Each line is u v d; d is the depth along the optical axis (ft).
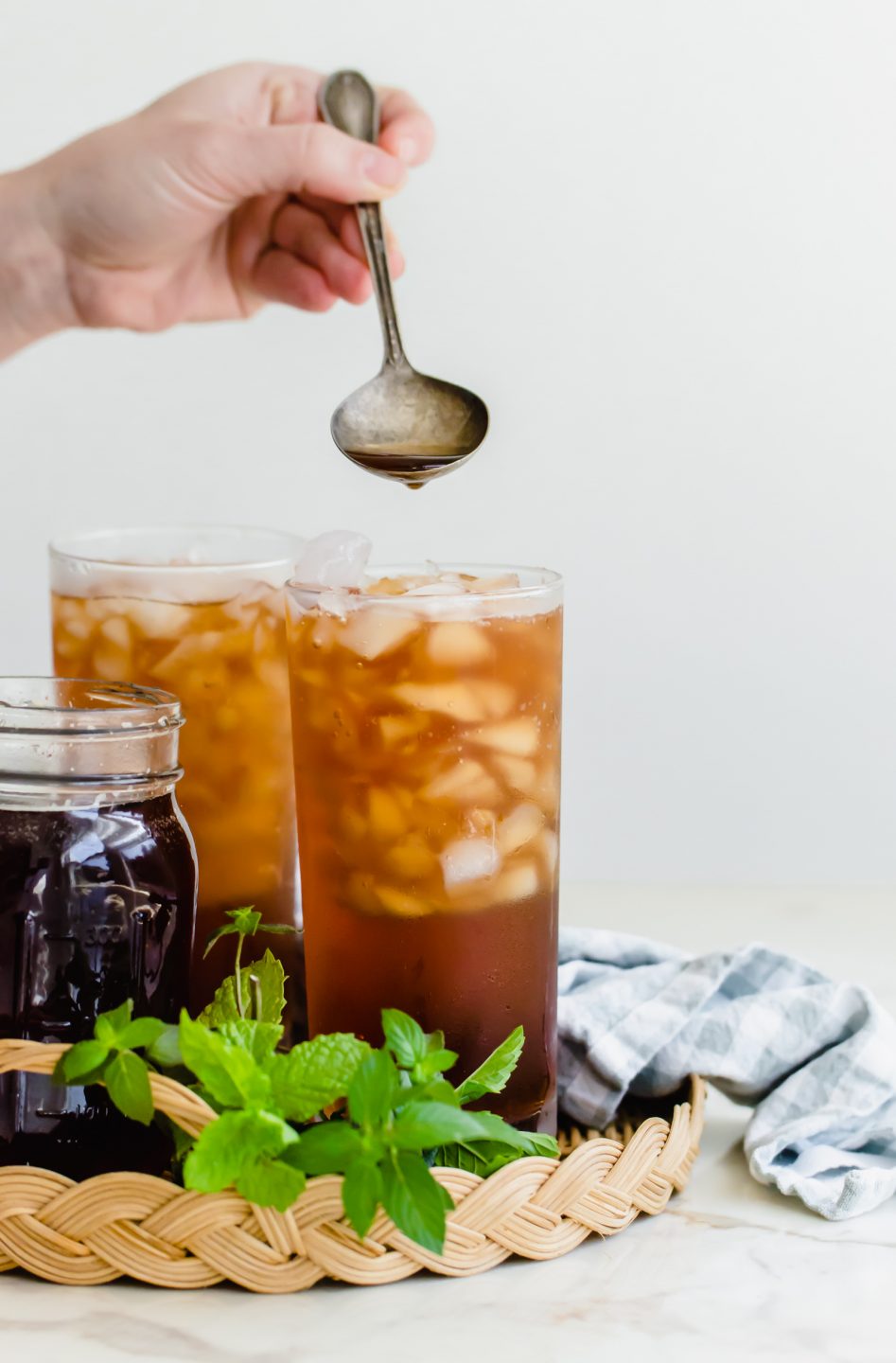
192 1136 2.59
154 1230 2.59
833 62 5.57
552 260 5.69
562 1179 2.68
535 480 5.82
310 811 2.80
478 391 5.77
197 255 3.66
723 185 5.64
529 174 5.64
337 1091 2.57
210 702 2.98
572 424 5.78
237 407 5.82
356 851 2.76
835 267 5.66
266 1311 2.58
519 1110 2.80
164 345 5.80
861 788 5.96
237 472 5.86
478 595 2.72
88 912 2.67
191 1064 2.56
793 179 5.63
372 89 3.30
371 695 2.72
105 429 5.87
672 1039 2.99
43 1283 2.62
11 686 2.80
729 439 5.78
